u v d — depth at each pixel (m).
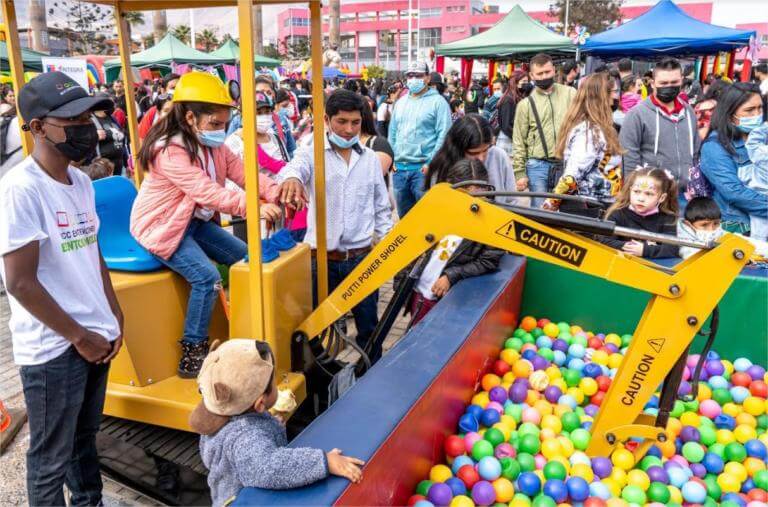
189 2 3.65
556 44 12.17
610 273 2.65
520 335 4.41
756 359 4.16
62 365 2.38
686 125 5.06
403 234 2.95
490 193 2.80
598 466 2.96
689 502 2.98
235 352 1.98
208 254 3.41
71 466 2.74
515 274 4.25
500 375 3.96
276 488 1.86
